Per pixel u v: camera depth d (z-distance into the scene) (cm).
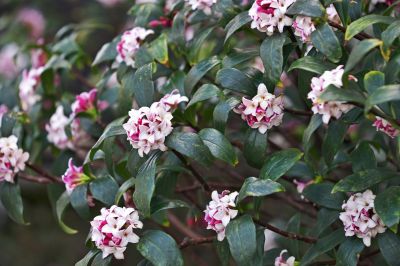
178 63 104
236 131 112
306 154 83
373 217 81
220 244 86
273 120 84
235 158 83
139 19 105
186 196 109
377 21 79
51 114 122
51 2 185
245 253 80
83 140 116
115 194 91
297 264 89
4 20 177
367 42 75
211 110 102
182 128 103
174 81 95
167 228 118
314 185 90
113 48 105
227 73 86
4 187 102
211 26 98
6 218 203
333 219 88
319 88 78
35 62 128
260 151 85
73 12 181
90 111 108
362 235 82
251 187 82
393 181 91
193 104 87
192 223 121
